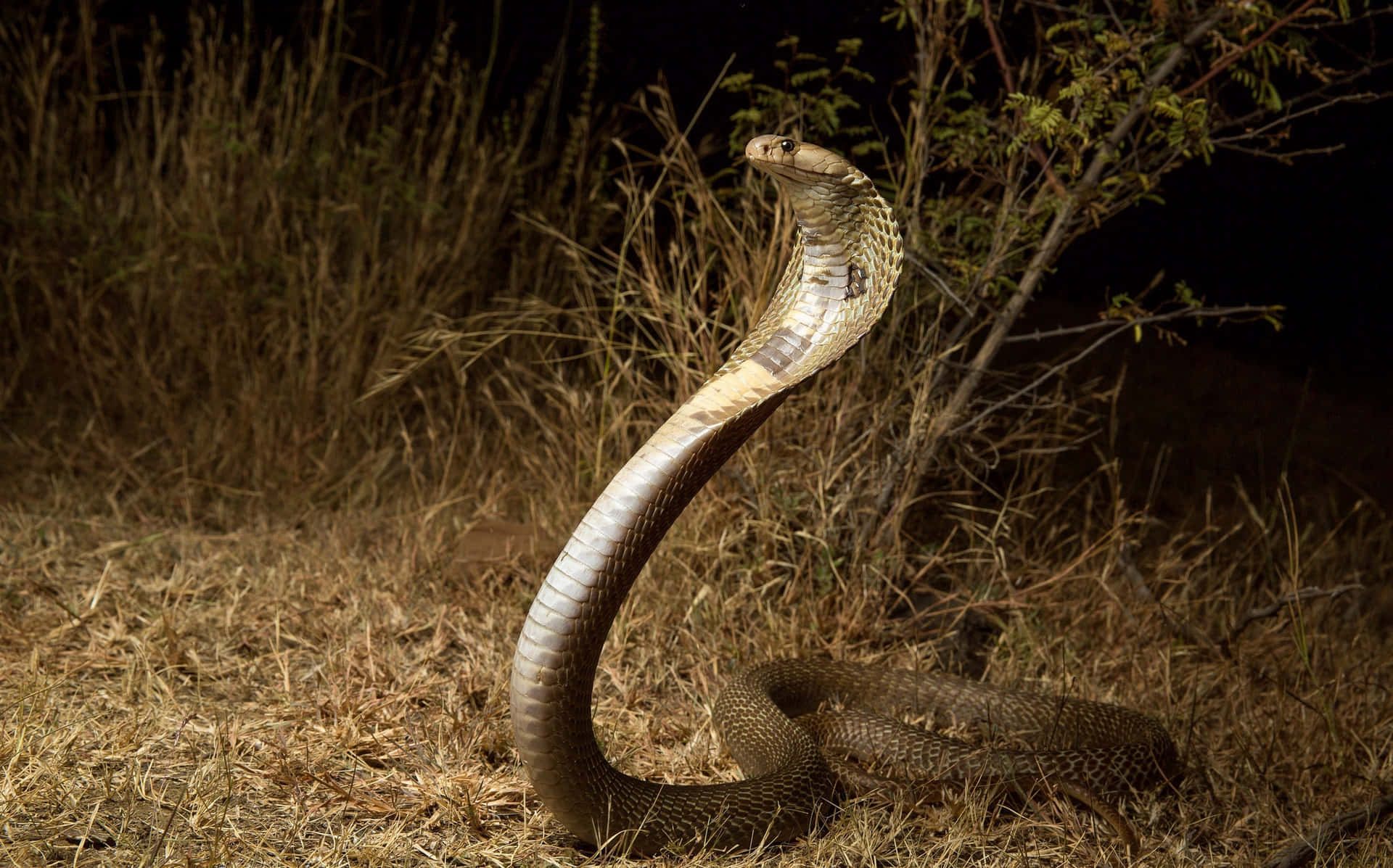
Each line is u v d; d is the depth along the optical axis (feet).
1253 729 12.92
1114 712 12.57
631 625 13.73
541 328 21.33
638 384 16.72
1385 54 16.33
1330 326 33.17
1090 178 14.20
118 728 10.36
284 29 27.58
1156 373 28.30
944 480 17.51
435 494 17.78
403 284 20.17
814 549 14.90
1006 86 14.79
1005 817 10.77
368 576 14.79
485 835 9.55
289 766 9.97
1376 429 26.58
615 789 9.20
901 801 10.37
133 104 25.71
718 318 15.35
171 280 19.84
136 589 13.79
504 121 23.29
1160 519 20.49
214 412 18.83
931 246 15.14
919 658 14.20
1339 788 11.70
